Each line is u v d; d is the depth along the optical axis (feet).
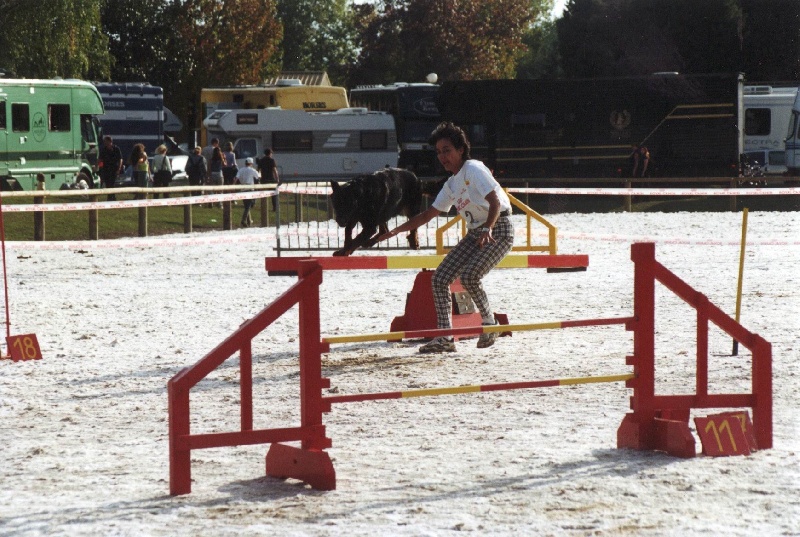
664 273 21.72
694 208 120.47
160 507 18.11
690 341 35.73
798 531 16.12
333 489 19.01
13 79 112.88
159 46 217.15
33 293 52.80
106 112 148.66
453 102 131.03
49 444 23.47
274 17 227.81
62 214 98.48
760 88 143.54
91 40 166.61
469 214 32.19
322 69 315.99
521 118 129.80
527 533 16.12
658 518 16.81
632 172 127.65
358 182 39.96
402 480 19.49
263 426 24.66
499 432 23.44
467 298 37.76
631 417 21.72
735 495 18.13
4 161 111.04
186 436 18.99
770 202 125.18
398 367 32.09
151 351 36.04
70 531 16.83
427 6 221.05
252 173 109.29
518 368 31.40
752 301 45.21
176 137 217.97
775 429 23.48
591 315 42.16
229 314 45.01
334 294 51.16
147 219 100.83
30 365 33.68
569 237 75.77
